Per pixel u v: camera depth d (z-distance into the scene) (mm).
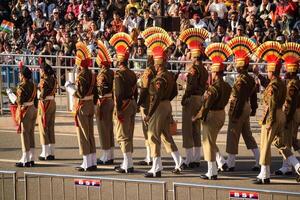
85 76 19328
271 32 26734
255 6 28609
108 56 19766
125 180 14281
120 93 18953
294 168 18375
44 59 24656
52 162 20391
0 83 24891
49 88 20328
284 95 18000
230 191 13633
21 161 20047
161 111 18656
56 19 30328
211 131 18359
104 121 19844
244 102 18703
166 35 18531
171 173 19125
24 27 31016
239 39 18547
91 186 14711
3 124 24219
